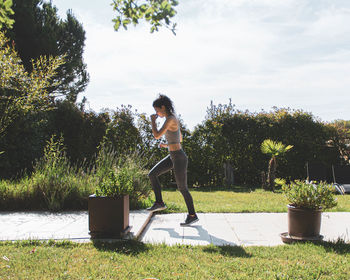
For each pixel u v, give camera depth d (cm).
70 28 1616
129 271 278
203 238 412
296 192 401
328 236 421
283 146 1038
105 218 395
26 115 904
